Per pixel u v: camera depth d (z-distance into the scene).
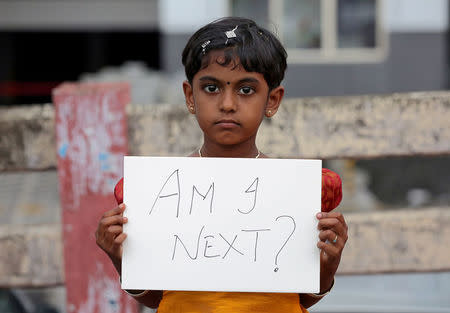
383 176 6.18
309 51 8.34
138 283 1.75
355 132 2.68
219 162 1.77
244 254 1.75
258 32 1.77
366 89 8.36
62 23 8.80
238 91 1.72
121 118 2.58
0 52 8.95
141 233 1.76
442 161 6.37
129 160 1.76
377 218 2.77
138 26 8.78
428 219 2.77
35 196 5.75
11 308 3.52
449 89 8.24
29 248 2.72
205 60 1.70
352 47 8.34
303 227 1.75
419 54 8.26
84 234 2.63
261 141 2.67
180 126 2.65
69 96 2.56
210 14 8.09
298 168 1.76
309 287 1.75
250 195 1.76
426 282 3.97
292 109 2.66
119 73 8.10
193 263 1.75
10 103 9.10
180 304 1.80
